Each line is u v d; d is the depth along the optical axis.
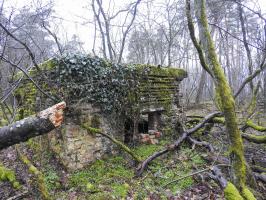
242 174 3.20
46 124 1.36
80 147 5.05
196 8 3.49
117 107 5.73
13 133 1.31
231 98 3.30
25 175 4.64
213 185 4.26
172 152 5.81
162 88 7.05
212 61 3.35
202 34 3.43
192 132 6.34
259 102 12.52
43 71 4.70
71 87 4.80
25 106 6.48
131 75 6.01
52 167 5.06
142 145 6.36
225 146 6.13
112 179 4.55
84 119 5.09
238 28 13.55
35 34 7.41
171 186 4.30
